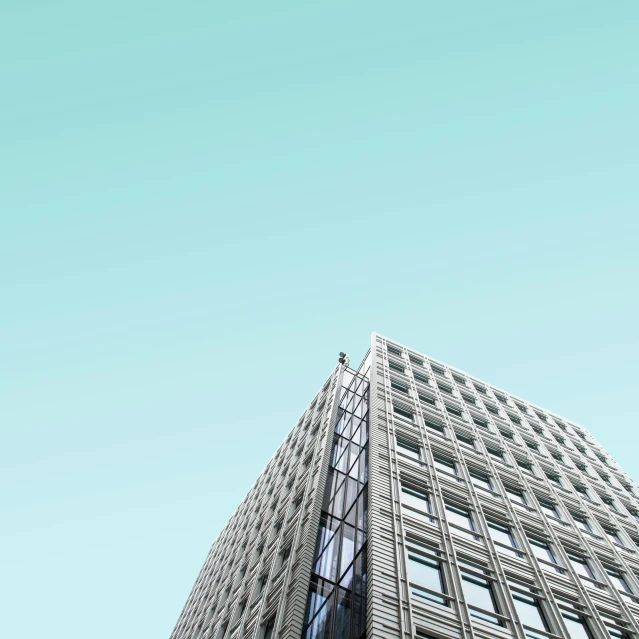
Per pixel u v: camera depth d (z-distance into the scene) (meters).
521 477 35.12
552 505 34.09
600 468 45.41
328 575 22.61
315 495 28.23
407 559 21.72
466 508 28.11
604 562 29.67
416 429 33.38
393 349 48.31
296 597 22.05
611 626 24.33
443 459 32.00
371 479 26.09
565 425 53.44
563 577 26.19
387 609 18.73
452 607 20.52
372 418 32.19
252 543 39.41
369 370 42.78
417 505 26.06
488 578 23.38
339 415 36.94
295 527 28.47
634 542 34.41
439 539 23.98
